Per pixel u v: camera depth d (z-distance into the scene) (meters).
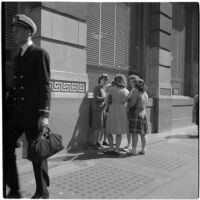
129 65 8.58
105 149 6.13
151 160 5.54
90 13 7.07
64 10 5.50
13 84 3.34
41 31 5.10
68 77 5.61
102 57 7.51
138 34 8.96
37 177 3.25
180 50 11.72
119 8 8.11
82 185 4.00
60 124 5.47
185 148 6.81
